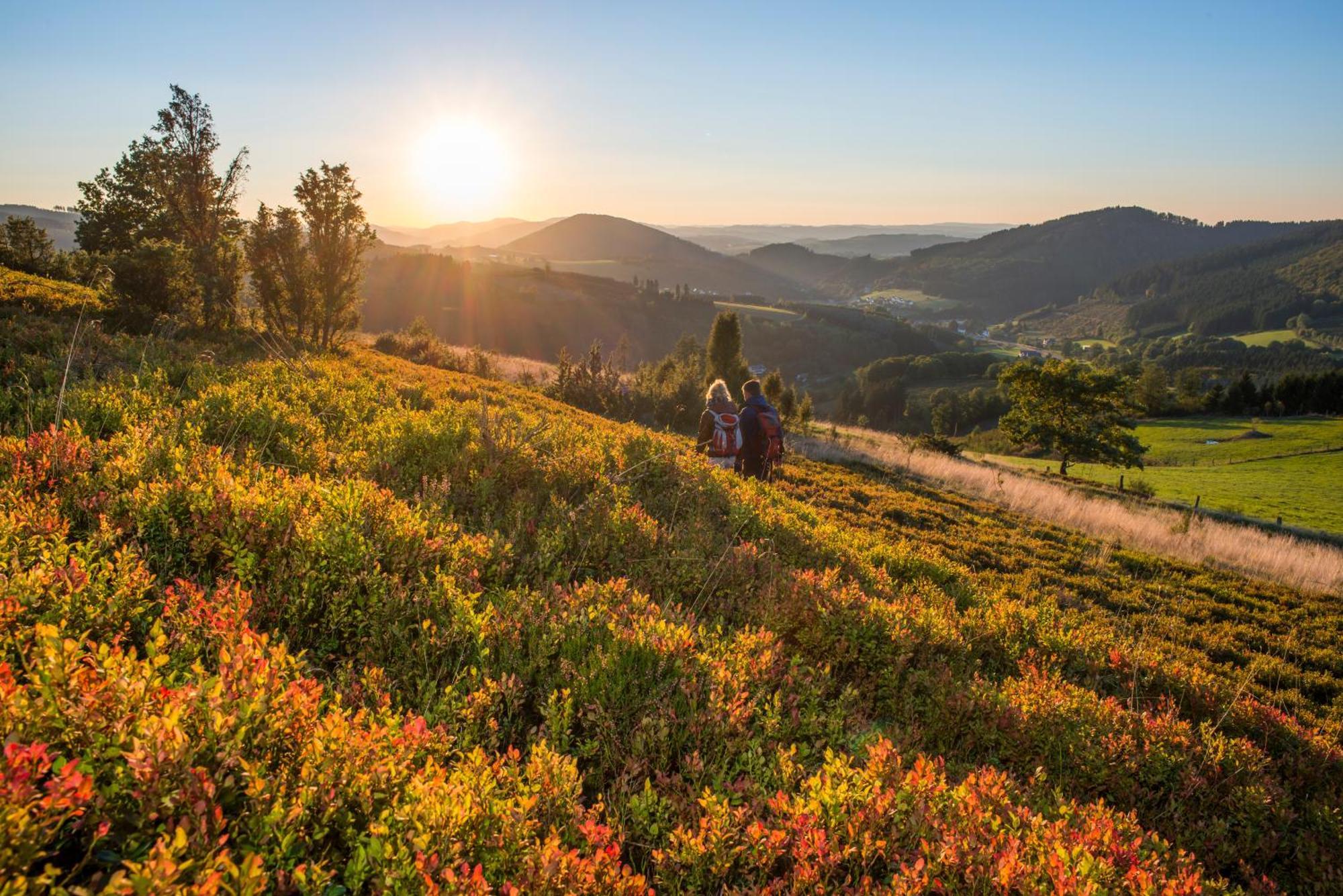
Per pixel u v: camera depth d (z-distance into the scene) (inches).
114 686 76.3
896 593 236.5
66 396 234.1
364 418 323.3
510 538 196.1
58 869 57.7
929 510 603.2
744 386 412.8
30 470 146.5
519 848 80.0
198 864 63.4
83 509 143.1
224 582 126.9
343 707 105.0
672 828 100.6
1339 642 399.9
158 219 1275.8
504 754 108.7
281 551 137.9
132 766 66.5
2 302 521.7
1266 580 550.3
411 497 212.5
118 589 105.3
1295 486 1974.7
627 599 169.0
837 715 134.0
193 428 218.1
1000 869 89.9
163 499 143.0
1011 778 126.6
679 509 280.7
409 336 1411.2
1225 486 1934.1
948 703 151.1
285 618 125.8
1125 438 2005.4
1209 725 188.2
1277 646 364.8
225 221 1134.4
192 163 1074.7
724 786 109.2
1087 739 149.2
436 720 106.8
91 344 369.4
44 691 73.2
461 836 79.0
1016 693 161.8
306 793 75.5
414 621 135.6
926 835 99.0
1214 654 340.5
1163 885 97.1
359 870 72.2
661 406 1237.1
